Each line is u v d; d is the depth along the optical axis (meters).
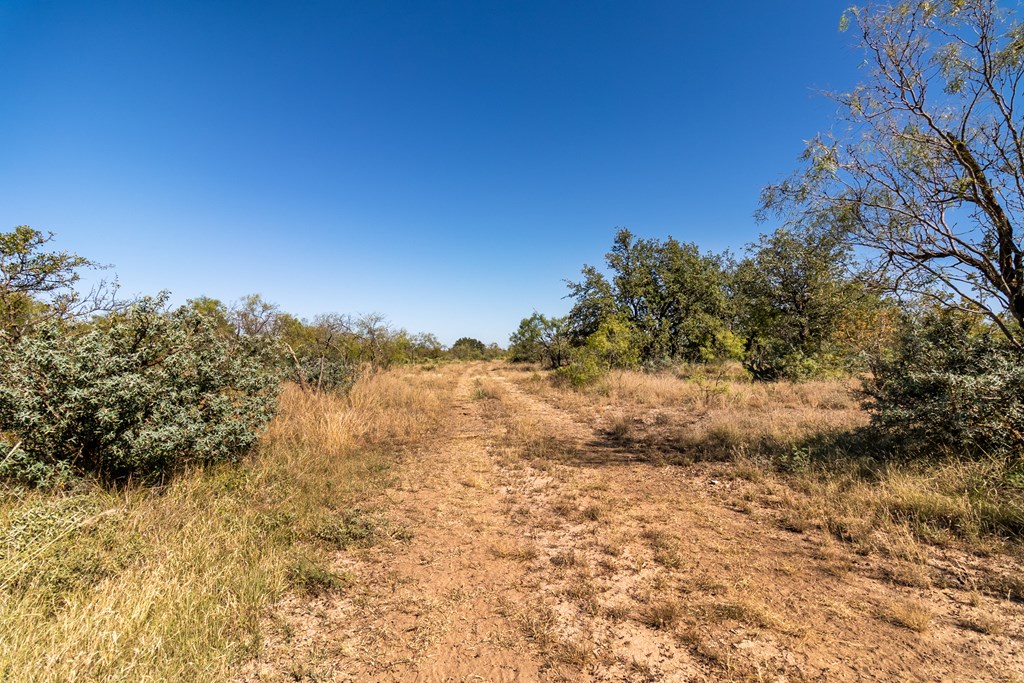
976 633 2.80
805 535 4.35
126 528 3.82
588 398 14.43
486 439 8.96
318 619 3.05
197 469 5.42
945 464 5.31
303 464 6.33
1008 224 5.85
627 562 3.87
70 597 2.83
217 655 2.50
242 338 7.24
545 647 2.73
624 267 28.23
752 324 19.69
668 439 8.87
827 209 6.68
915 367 6.23
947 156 6.09
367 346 22.38
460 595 3.35
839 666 2.53
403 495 5.65
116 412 4.52
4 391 4.22
